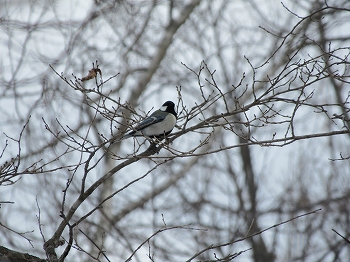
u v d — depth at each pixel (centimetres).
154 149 948
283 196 1759
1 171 739
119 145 1609
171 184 1773
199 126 845
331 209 1680
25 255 736
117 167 809
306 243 1645
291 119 800
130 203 1666
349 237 1631
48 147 1290
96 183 799
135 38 1745
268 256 1741
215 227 1711
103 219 1470
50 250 759
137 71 1855
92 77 794
